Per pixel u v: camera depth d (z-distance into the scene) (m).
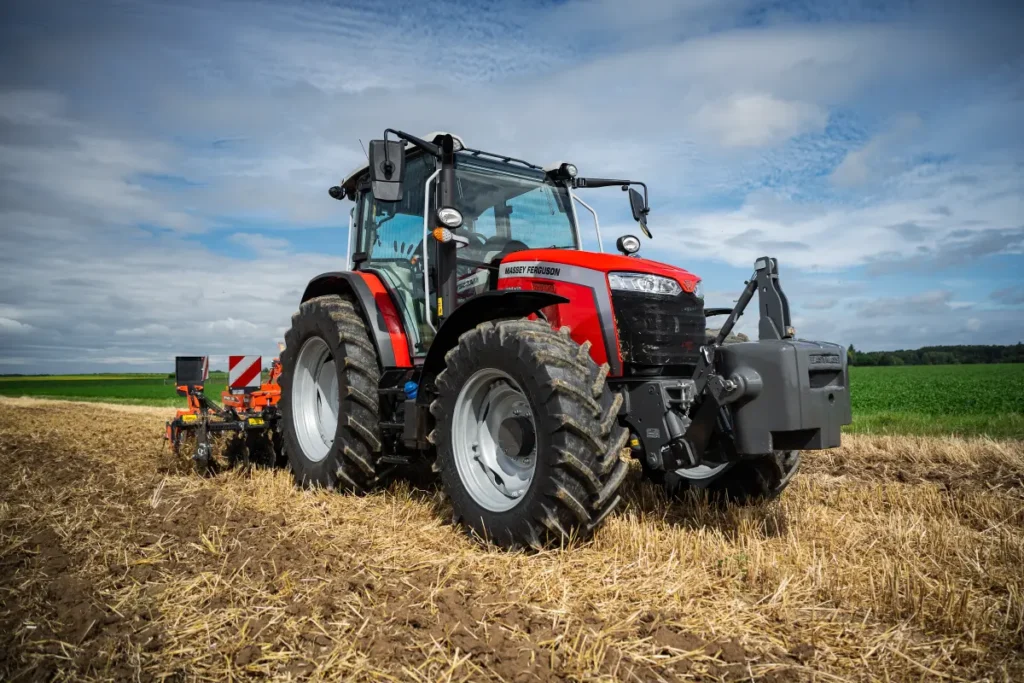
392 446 4.73
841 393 3.30
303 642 2.30
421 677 2.09
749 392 3.20
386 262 5.16
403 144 4.04
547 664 2.19
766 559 3.07
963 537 3.55
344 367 4.65
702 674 2.16
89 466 5.88
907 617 2.62
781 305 3.35
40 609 2.58
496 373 3.57
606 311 3.67
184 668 2.14
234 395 6.44
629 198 4.97
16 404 18.92
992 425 9.93
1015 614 2.60
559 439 3.17
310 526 3.76
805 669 2.21
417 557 3.23
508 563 3.10
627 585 2.83
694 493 4.27
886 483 5.29
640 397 3.62
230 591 2.71
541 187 4.95
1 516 3.85
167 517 3.80
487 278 4.49
